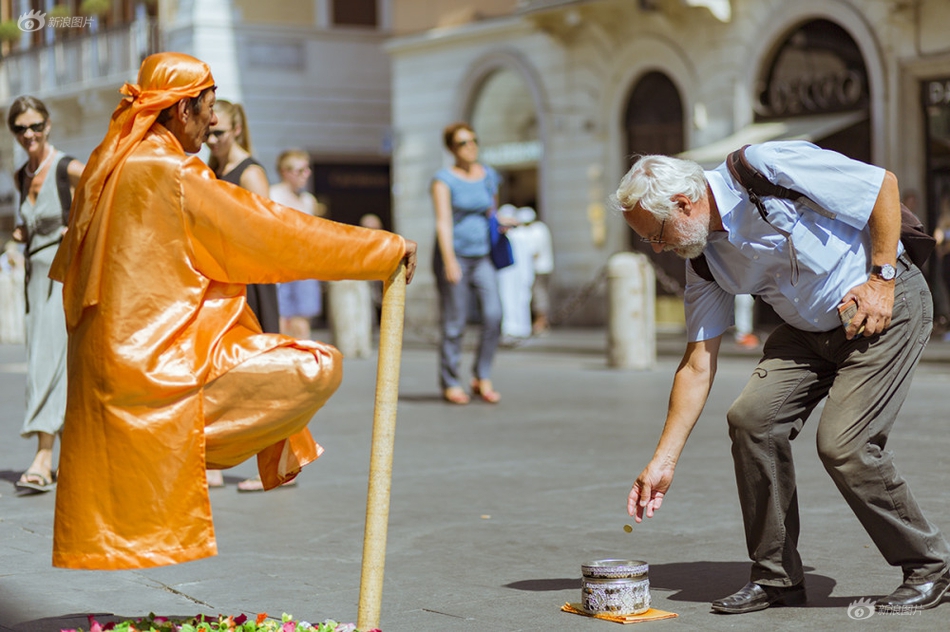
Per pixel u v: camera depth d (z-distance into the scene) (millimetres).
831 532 7238
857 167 5312
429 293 34844
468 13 35625
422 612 5801
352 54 40719
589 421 12500
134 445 4738
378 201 41562
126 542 4746
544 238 27438
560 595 6070
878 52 24641
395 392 5090
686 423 5707
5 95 45000
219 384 4848
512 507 8336
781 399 5617
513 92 33125
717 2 27125
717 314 5703
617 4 29125
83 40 41156
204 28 38219
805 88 26109
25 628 5574
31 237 9258
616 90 29938
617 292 18359
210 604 6016
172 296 4828
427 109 34938
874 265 5391
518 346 24422
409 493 8914
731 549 6934
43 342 9195
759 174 5301
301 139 40031
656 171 5309
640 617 5566
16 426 13109
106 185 4879
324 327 34094
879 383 5449
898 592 5555
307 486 9336
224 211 4828
